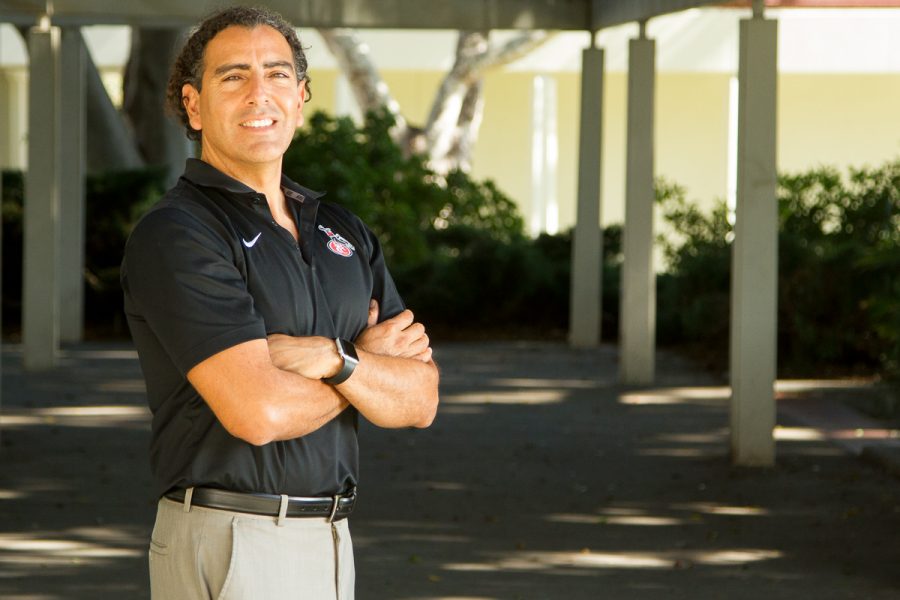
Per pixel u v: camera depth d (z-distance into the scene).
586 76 16.05
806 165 30.38
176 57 3.26
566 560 7.23
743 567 7.11
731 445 10.06
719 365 15.91
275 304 3.13
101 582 6.67
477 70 28.06
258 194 3.16
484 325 19.84
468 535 7.77
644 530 7.95
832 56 28.69
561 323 19.88
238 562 3.04
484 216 24.27
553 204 30.84
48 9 13.92
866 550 7.50
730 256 17.14
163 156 22.55
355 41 27.89
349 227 3.43
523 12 14.90
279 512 3.09
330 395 3.10
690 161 30.33
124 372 15.09
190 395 3.07
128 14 13.84
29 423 11.57
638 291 14.33
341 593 3.21
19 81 31.23
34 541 7.50
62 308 18.08
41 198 14.71
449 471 9.66
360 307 3.31
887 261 14.39
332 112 31.20
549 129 30.75
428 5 14.33
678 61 28.98
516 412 12.52
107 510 8.30
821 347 14.91
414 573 6.91
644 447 10.72
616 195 30.56
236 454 3.06
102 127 21.23
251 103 3.15
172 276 2.99
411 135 28.39
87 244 19.36
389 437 11.09
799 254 15.51
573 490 9.07
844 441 10.96
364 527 7.93
